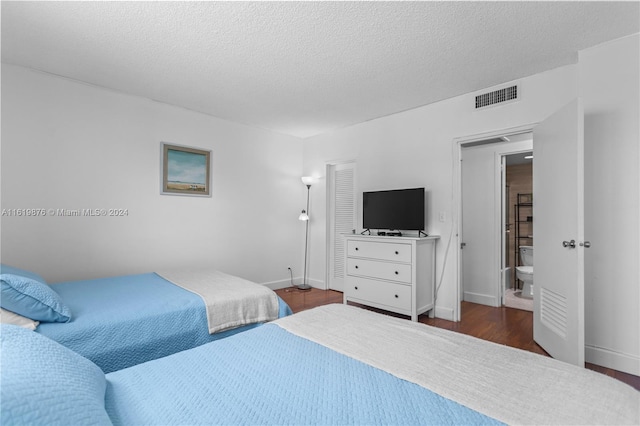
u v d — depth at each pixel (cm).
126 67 285
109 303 209
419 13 208
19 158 286
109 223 334
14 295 162
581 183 220
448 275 357
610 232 240
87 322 178
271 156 485
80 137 316
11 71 282
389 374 110
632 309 230
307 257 524
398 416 86
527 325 338
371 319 169
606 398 93
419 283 340
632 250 231
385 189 414
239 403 93
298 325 159
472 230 435
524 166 546
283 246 500
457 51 256
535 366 114
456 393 97
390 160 410
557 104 284
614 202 239
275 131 489
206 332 215
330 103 372
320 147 501
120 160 341
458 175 351
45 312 169
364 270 378
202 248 406
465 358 122
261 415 87
